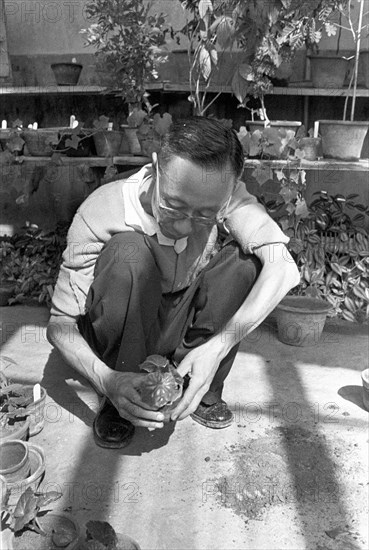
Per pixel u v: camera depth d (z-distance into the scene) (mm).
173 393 1521
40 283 3291
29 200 3924
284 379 2424
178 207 1408
